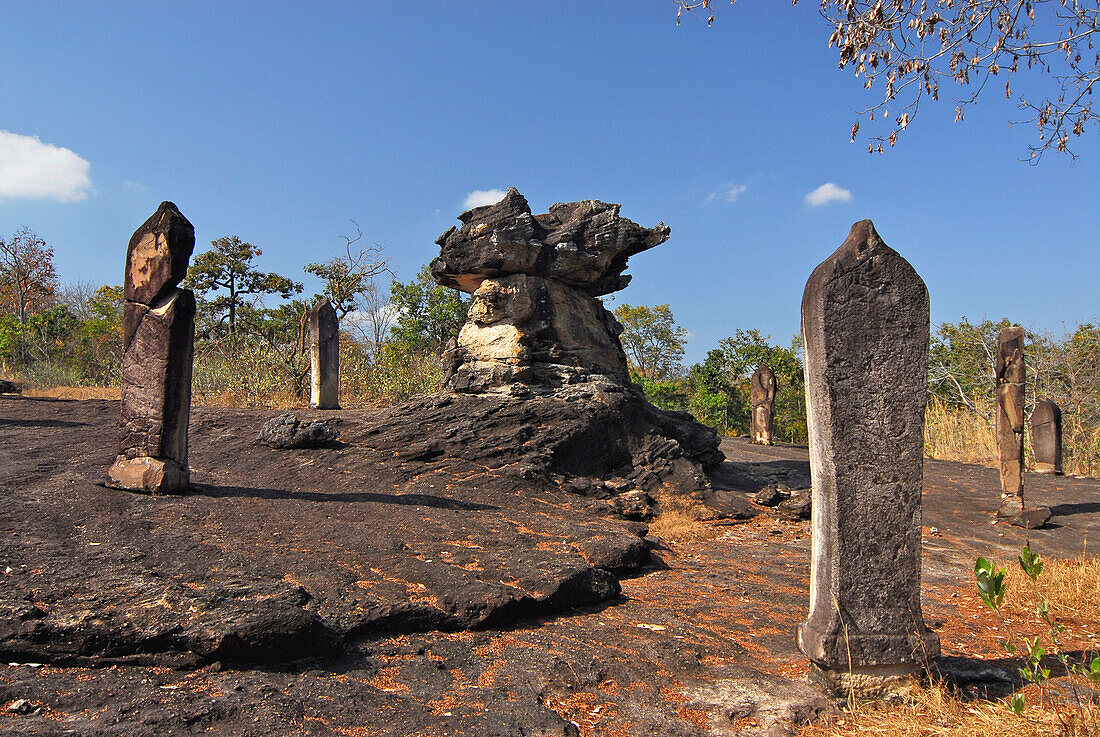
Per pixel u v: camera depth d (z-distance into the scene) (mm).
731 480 14898
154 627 4781
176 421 8539
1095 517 13109
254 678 4707
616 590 7438
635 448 13422
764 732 4508
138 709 4070
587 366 14250
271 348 20469
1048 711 4461
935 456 21344
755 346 33406
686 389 36812
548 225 14477
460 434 12172
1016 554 10703
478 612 6055
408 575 6617
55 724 3811
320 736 4047
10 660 4562
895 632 4797
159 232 8391
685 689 5129
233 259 32719
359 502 9125
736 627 6699
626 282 15594
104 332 30625
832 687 4832
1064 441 21047
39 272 37594
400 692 4770
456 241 13836
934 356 27250
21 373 26969
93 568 5793
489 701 4715
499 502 10516
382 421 12695
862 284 4809
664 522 11352
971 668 5441
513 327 13609
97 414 13188
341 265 26078
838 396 4777
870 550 4789
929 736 4273
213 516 7777
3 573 5461
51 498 7750
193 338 8766
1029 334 25281
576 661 5434
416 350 26328
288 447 11609
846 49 8586
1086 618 7086
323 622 5328
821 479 4863
